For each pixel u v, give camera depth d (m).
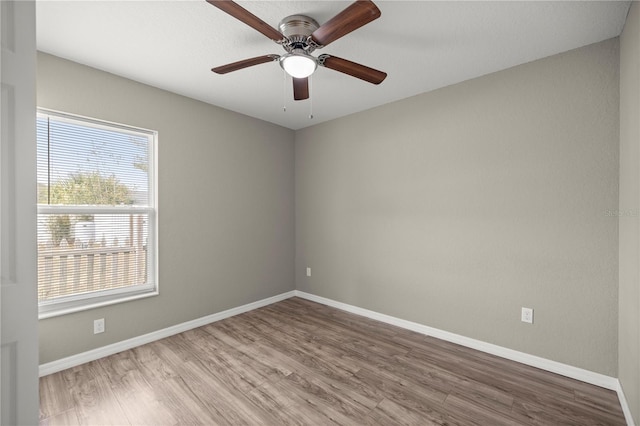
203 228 3.15
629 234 1.71
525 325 2.35
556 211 2.21
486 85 2.54
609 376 2.01
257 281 3.71
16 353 0.92
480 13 1.76
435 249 2.86
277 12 1.78
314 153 3.96
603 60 2.02
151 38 2.02
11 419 0.92
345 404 1.85
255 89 2.85
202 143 3.14
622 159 1.87
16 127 0.92
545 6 1.69
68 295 2.33
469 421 1.71
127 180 2.65
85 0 1.63
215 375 2.17
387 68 2.45
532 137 2.31
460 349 2.60
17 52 0.92
